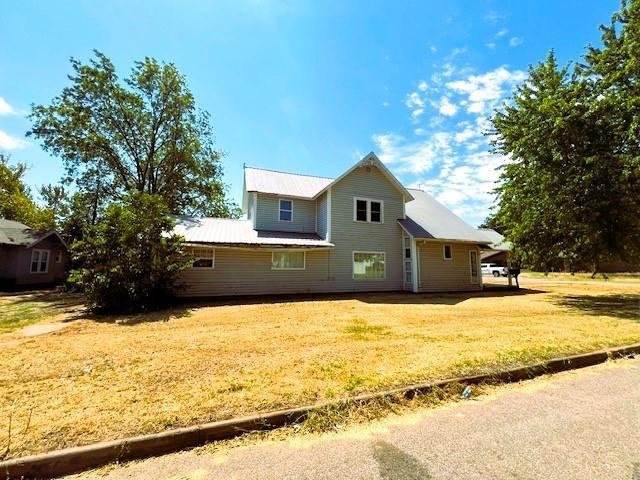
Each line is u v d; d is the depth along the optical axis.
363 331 6.93
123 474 2.32
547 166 10.88
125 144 21.14
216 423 2.85
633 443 2.69
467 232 18.48
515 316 8.95
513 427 2.98
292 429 2.96
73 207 21.84
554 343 5.62
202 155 23.36
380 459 2.47
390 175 17.25
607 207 9.88
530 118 11.00
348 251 16.31
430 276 17.06
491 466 2.38
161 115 21.52
